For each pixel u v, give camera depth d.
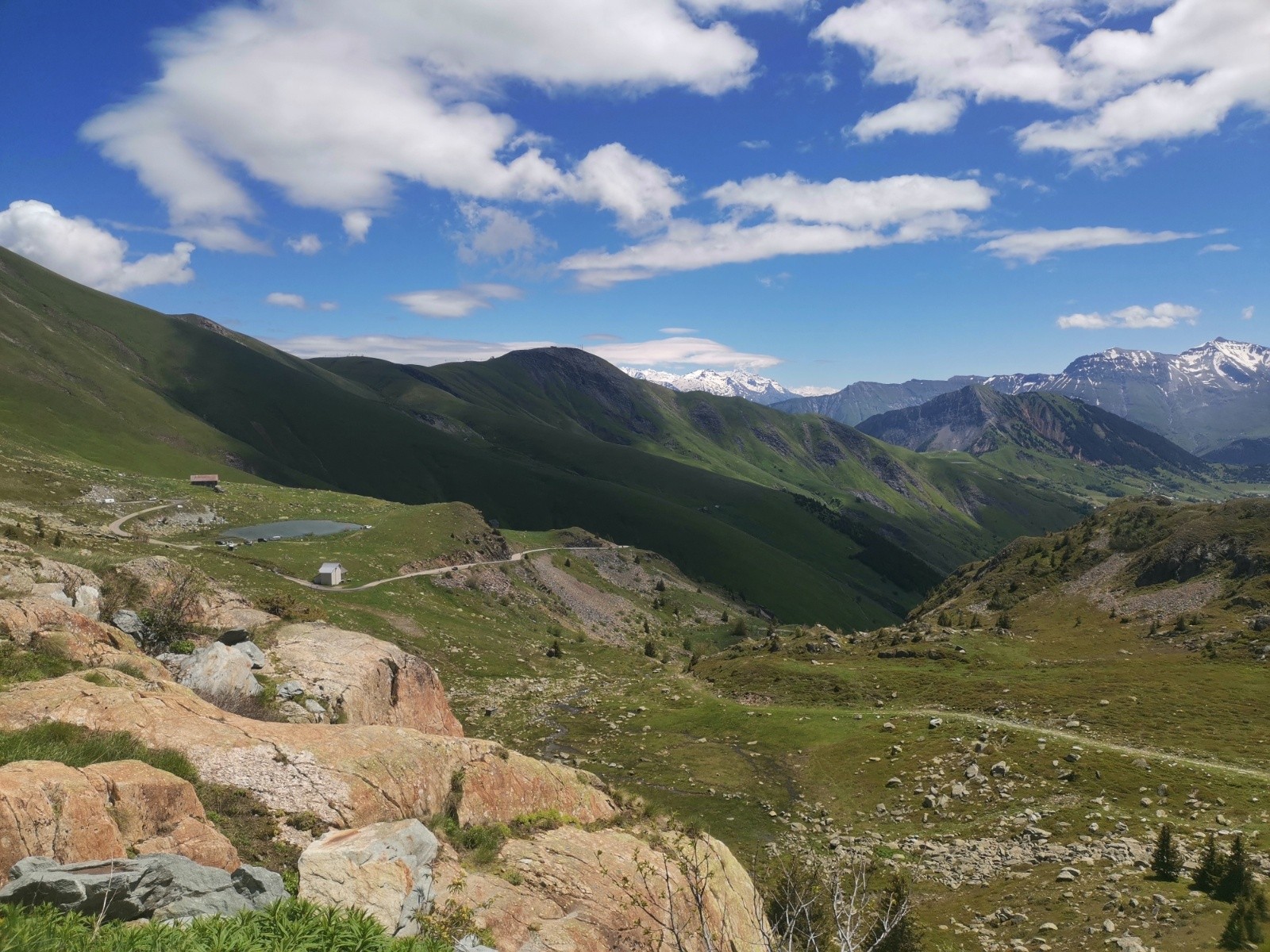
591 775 22.58
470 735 74.81
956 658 101.12
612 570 199.88
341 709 24.78
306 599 94.56
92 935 8.16
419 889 12.33
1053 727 71.06
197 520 138.62
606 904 15.00
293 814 13.61
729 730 78.12
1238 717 68.75
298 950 9.05
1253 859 38.56
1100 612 141.12
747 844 50.28
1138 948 30.67
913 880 43.75
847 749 68.25
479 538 162.00
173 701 16.56
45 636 19.41
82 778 10.82
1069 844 45.81
